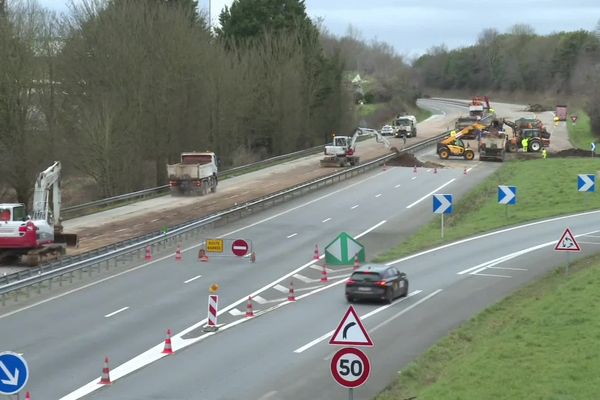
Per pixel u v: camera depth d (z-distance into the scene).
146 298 33.81
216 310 28.19
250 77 104.12
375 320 29.22
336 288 36.03
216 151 95.50
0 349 25.77
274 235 50.53
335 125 121.06
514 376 19.42
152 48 78.69
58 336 27.47
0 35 64.56
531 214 54.47
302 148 116.94
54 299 33.75
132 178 72.94
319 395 20.69
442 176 75.75
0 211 41.19
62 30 76.06
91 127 68.94
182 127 83.75
